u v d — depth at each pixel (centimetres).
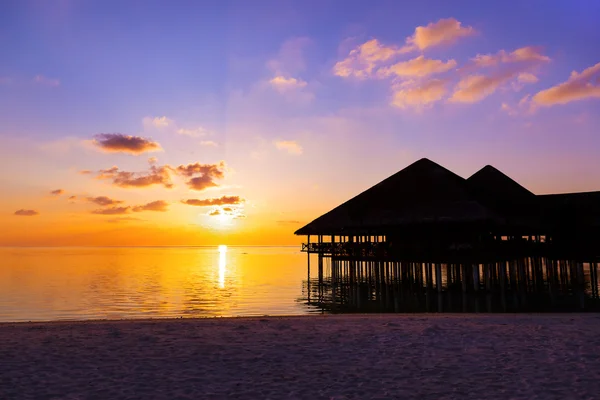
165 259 13775
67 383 820
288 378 852
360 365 948
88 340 1210
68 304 3366
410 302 3206
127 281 5472
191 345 1148
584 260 2850
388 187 3347
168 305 3306
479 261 2684
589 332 1304
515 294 2991
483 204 2920
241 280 5625
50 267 8675
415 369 914
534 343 1159
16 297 3822
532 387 785
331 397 738
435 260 2767
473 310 2800
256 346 1137
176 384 813
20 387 794
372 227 3253
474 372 887
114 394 756
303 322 1523
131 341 1198
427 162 3381
